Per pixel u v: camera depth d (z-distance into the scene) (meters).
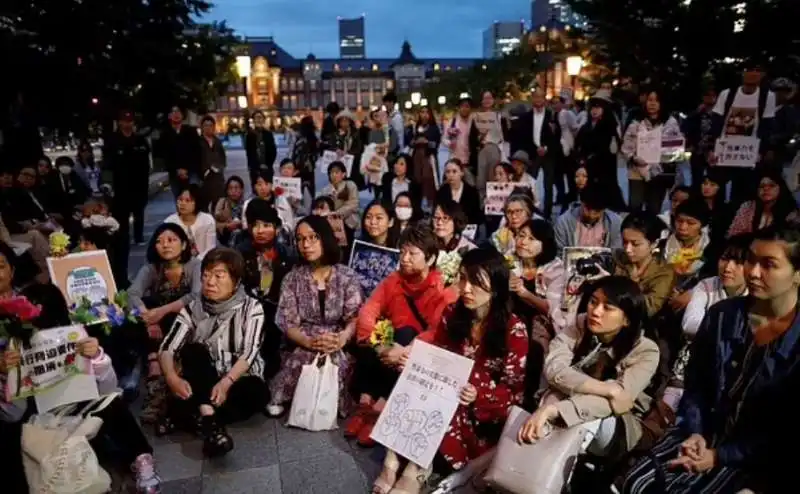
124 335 4.21
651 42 10.09
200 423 3.63
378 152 9.86
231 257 3.67
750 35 9.47
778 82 7.76
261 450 3.56
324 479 3.26
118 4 10.02
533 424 2.64
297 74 98.00
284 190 7.50
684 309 3.71
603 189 4.94
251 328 3.67
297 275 4.02
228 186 6.80
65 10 8.67
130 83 11.76
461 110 9.91
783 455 2.25
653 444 2.83
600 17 10.55
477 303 3.15
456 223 4.71
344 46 198.50
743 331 2.45
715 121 7.36
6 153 7.84
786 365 2.26
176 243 4.30
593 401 2.65
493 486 2.72
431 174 9.40
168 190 14.86
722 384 2.46
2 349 2.79
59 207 7.49
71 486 2.77
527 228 4.10
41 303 3.12
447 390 3.05
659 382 3.45
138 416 3.98
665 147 7.41
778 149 7.12
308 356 3.93
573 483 2.89
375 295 3.95
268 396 3.84
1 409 2.83
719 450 2.36
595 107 8.52
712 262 4.29
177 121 9.17
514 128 9.78
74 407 3.00
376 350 3.63
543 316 3.86
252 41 98.31
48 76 8.74
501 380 3.15
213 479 3.27
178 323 3.67
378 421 3.15
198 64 13.45
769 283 2.27
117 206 8.22
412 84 100.62
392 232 5.33
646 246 3.71
